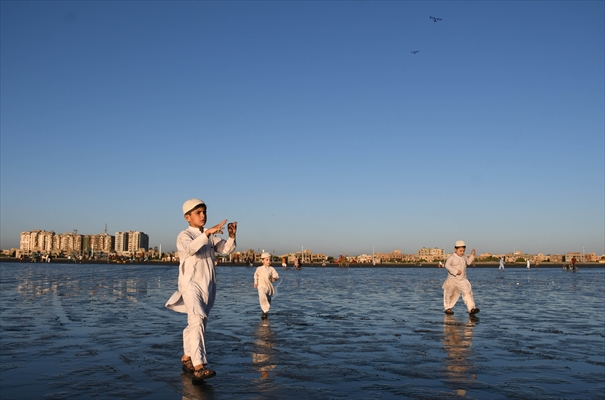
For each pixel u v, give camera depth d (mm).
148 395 5539
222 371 6730
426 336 9719
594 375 6609
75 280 30859
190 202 6895
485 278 41094
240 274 46625
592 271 63906
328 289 25156
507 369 6918
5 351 7957
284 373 6621
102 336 9422
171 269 58188
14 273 43156
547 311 14664
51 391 5668
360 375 6520
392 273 55094
